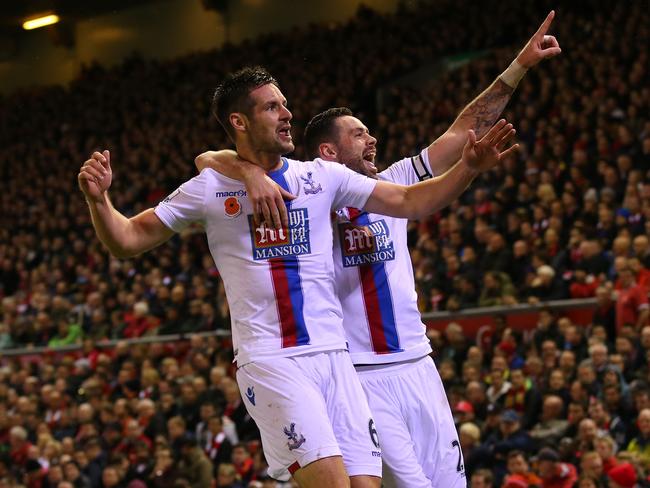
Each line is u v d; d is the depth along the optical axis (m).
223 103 9.36
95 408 34.94
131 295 43.47
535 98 43.81
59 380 37.50
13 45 79.69
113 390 35.97
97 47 76.69
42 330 45.41
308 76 57.19
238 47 64.38
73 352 42.06
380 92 53.94
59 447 31.88
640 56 40.88
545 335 28.48
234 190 9.16
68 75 77.81
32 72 79.31
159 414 31.33
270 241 9.04
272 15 68.62
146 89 65.25
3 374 41.06
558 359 26.52
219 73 62.25
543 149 38.62
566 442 22.58
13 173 63.97
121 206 54.09
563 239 32.97
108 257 48.91
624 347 25.59
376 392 10.45
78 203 56.66
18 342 45.84
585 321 29.78
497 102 10.59
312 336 9.00
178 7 72.75
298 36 61.97
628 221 31.80
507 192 36.97
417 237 38.91
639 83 40.16
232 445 28.16
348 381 9.16
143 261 46.16
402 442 10.39
